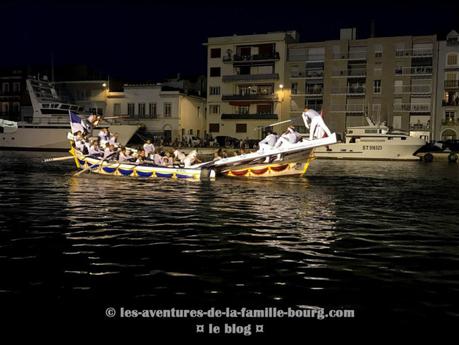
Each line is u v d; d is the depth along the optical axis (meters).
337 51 72.12
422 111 68.62
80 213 15.08
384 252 10.63
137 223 13.55
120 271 8.98
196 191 20.73
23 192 20.02
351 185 25.56
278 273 8.98
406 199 19.92
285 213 15.63
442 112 67.75
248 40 75.50
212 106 78.56
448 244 11.48
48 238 11.54
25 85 78.25
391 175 32.91
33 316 6.96
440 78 67.69
